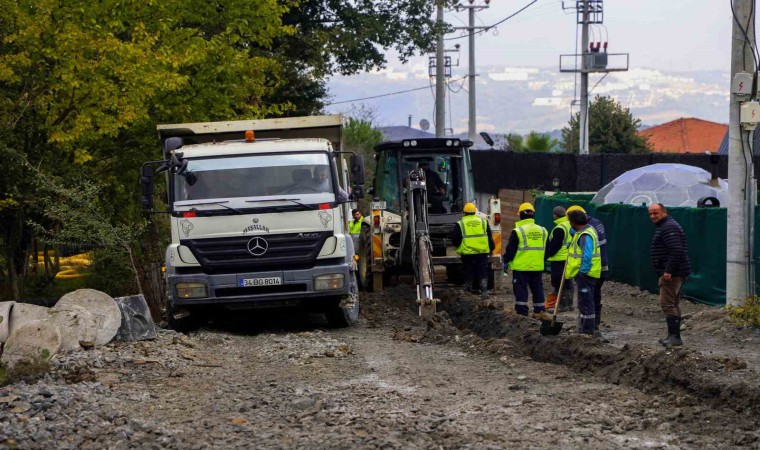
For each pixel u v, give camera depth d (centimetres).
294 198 1423
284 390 1004
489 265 1936
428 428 815
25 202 1838
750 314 1388
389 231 1930
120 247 1856
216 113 2195
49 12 1786
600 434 798
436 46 4131
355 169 1480
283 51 3238
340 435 792
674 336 1272
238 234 1419
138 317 1323
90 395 978
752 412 848
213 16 2277
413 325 1556
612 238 2130
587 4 4641
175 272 1441
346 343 1345
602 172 3484
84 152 1852
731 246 1473
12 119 1795
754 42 1470
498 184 4125
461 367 1134
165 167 1445
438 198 1942
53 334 1156
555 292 1684
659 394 951
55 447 790
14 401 928
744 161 1466
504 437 784
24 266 2080
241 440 798
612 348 1113
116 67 1859
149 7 2064
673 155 3347
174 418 891
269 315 1741
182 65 2077
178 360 1191
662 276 1260
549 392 970
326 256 1435
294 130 1659
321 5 3562
